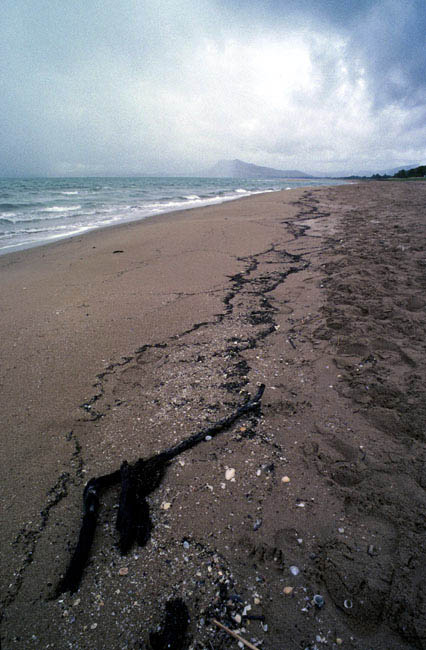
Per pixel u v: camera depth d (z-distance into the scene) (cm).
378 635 111
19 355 284
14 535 148
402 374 236
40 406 224
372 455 178
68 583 130
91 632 117
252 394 233
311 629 115
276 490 165
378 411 206
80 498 164
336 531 144
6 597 127
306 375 251
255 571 133
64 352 288
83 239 771
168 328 330
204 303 388
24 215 1230
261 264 529
